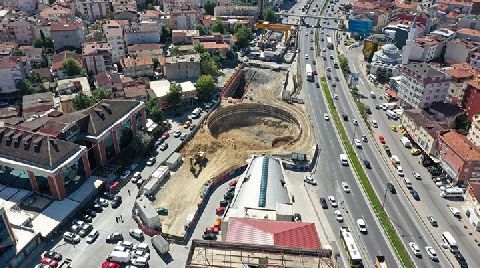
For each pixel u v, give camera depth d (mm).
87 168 176375
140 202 161625
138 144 196250
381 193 179000
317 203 173000
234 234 119500
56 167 160125
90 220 159875
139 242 151125
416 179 189250
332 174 191375
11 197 165250
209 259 97000
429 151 198625
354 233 157250
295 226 123375
